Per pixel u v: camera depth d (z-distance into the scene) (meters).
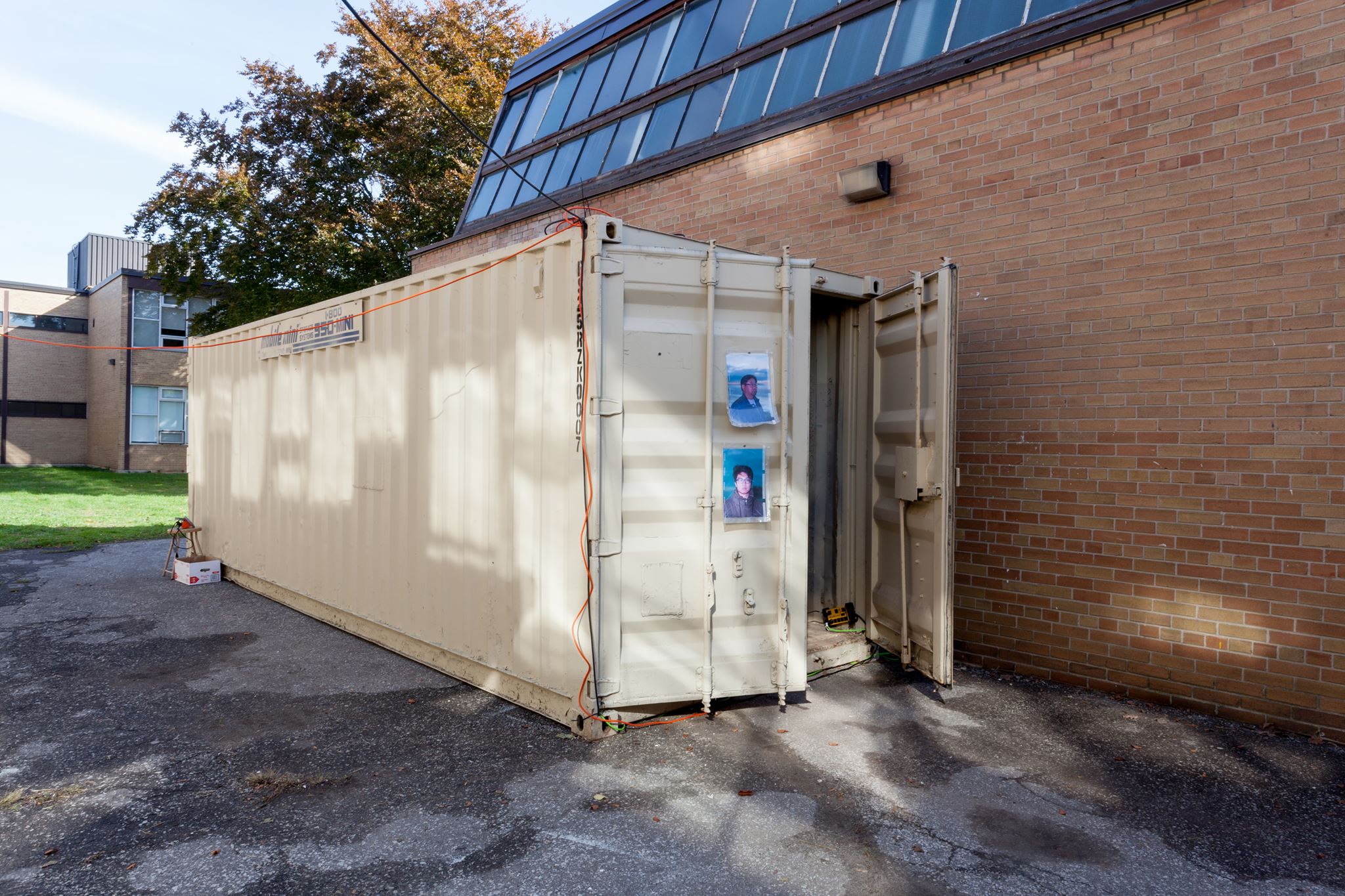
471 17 23.98
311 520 7.36
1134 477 5.33
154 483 25.64
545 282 4.73
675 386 4.55
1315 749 4.49
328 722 4.82
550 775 4.04
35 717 4.89
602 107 10.96
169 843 3.36
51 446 34.88
